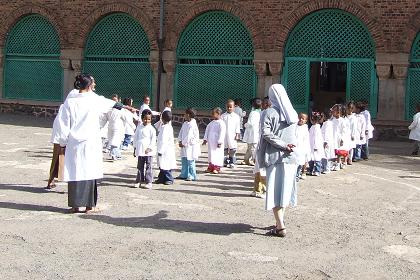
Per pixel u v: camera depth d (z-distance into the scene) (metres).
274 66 21.86
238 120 14.56
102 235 7.77
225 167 14.48
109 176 12.53
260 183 10.73
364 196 11.13
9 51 26.47
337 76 24.66
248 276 6.34
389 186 12.27
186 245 7.44
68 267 6.46
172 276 6.27
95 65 24.84
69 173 8.88
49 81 25.84
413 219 9.30
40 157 14.76
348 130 14.67
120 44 24.41
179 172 13.55
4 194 10.23
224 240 7.73
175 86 23.50
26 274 6.20
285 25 21.64
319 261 6.98
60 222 8.39
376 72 20.92
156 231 8.06
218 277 6.29
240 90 22.67
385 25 20.66
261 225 8.62
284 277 6.36
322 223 8.88
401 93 20.77
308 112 21.81
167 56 23.39
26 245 7.22
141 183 11.34
